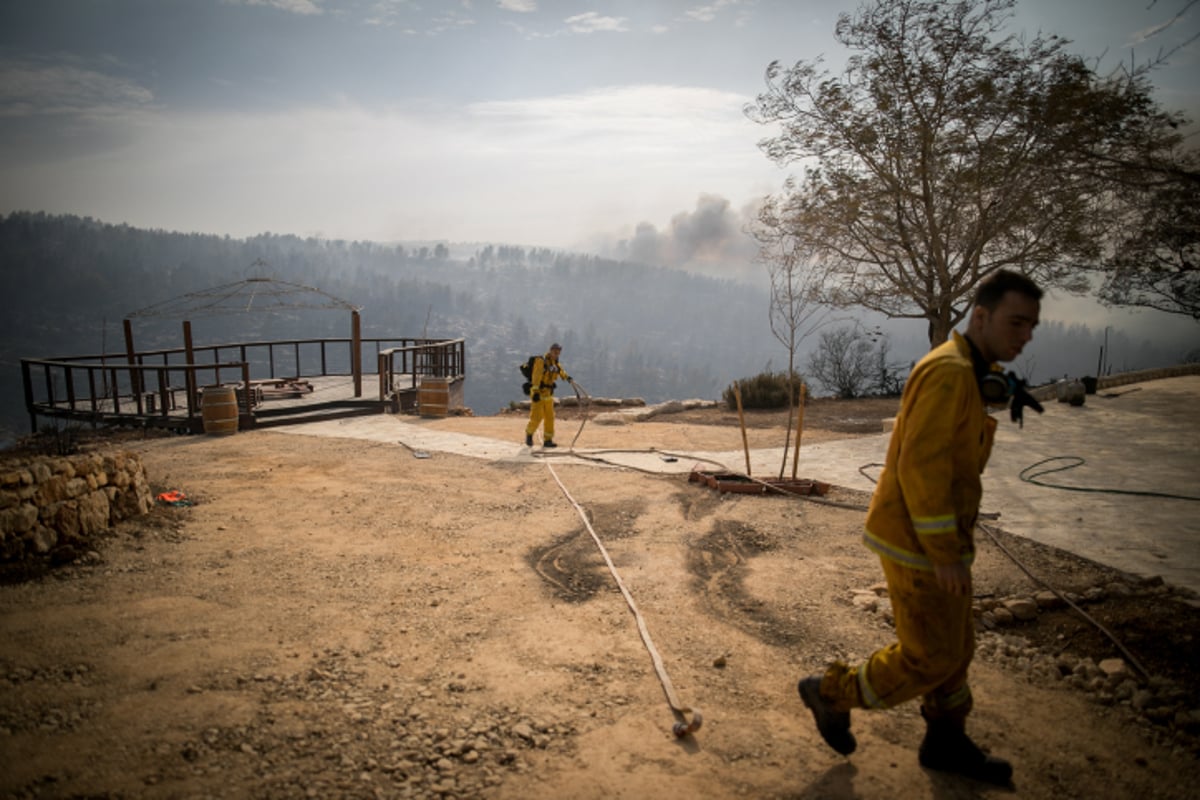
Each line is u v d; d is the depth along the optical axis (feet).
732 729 10.11
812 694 9.23
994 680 12.01
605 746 9.55
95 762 8.68
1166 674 12.16
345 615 13.99
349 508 22.65
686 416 54.95
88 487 17.88
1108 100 37.65
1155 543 19.36
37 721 9.56
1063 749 9.93
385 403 49.32
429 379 47.75
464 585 16.08
